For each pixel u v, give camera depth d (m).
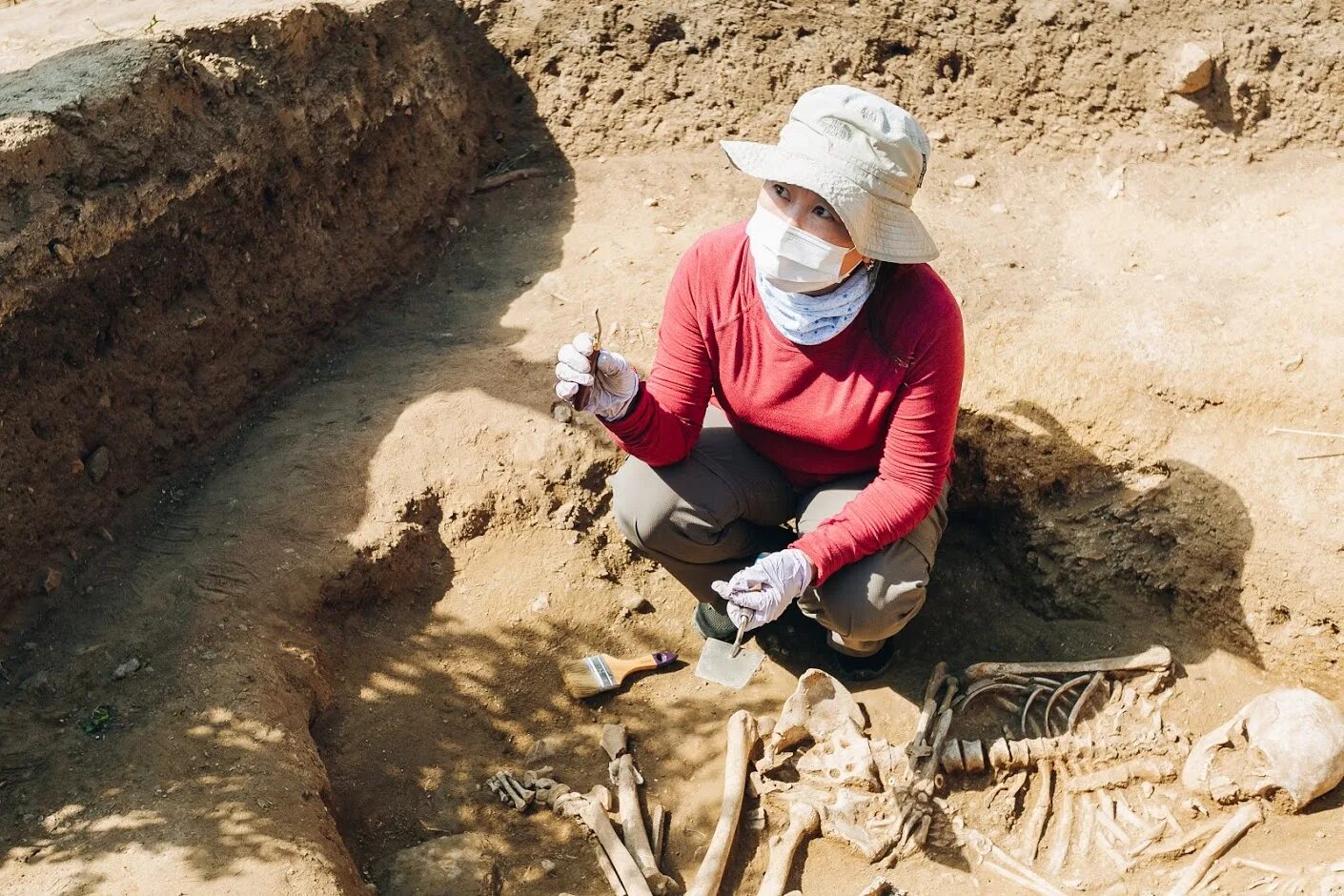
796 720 2.89
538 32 4.34
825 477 2.82
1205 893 2.63
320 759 2.78
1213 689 3.02
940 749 2.87
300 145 3.56
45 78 3.10
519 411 3.38
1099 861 2.75
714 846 2.69
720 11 4.25
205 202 3.27
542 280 3.86
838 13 4.19
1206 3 3.96
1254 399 3.14
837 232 2.38
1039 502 3.26
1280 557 2.98
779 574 2.48
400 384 3.53
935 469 2.60
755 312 2.59
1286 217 3.73
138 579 3.00
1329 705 2.80
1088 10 4.02
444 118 4.19
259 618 2.92
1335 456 3.03
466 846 2.70
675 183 4.21
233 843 2.41
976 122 4.18
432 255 4.09
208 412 3.39
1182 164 4.02
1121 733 2.92
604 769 2.93
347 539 3.11
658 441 2.68
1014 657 3.19
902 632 3.23
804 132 2.33
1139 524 3.15
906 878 2.72
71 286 2.94
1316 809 2.77
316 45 3.65
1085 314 3.41
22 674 2.80
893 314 2.50
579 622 3.20
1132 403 3.20
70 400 3.01
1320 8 3.87
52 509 2.99
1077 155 4.09
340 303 3.77
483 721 3.00
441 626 3.15
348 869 2.51
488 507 3.27
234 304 3.43
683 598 3.28
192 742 2.62
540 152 4.38
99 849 2.40
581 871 2.71
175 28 3.33
